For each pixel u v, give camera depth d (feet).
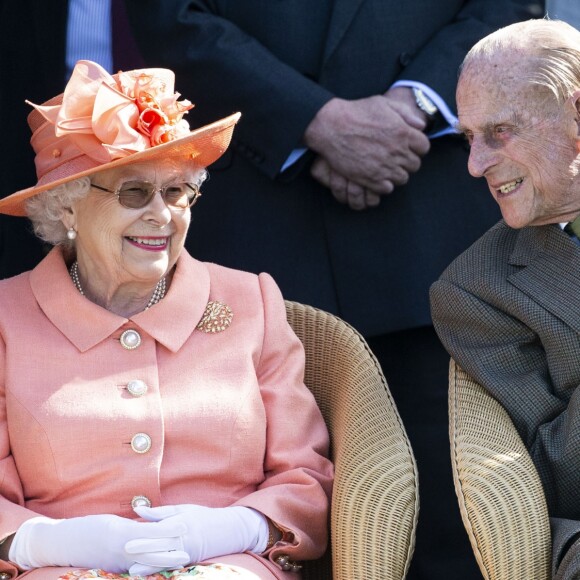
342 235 54.95
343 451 43.27
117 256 42.32
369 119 53.06
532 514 39.29
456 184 55.62
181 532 39.50
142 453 41.60
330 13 54.65
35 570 39.86
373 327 54.80
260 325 44.70
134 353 43.16
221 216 55.42
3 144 64.34
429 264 54.85
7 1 63.72
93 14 64.03
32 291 43.96
